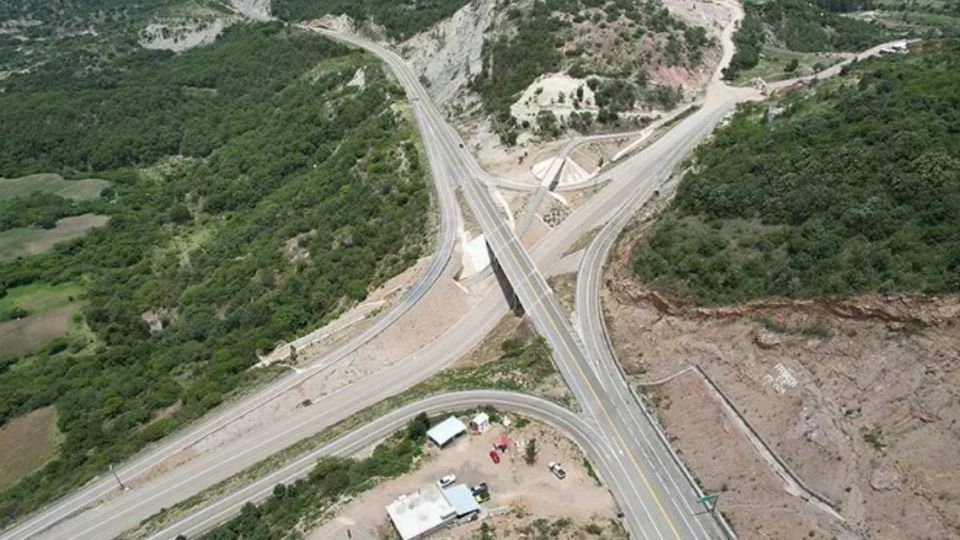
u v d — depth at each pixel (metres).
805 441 78.56
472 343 117.31
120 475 102.69
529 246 130.88
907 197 88.69
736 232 101.19
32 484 109.94
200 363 130.25
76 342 152.00
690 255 100.62
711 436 85.38
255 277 151.38
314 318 133.00
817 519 72.75
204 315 145.12
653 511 79.94
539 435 91.62
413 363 114.44
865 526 70.81
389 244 142.62
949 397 72.88
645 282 103.81
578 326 107.94
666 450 87.12
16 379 141.00
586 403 95.25
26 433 125.44
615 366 100.31
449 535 77.94
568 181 148.38
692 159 141.00
